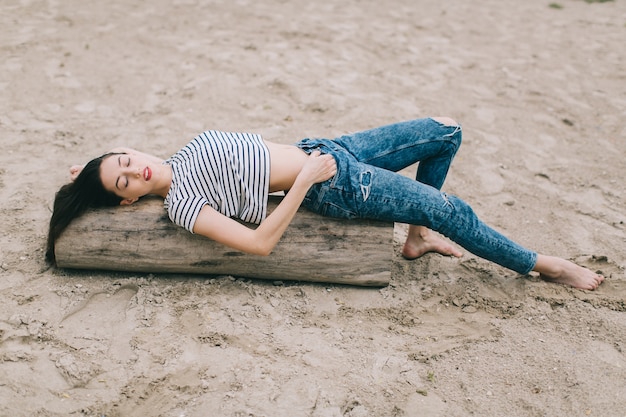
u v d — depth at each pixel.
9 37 6.71
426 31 7.99
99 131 4.95
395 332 3.10
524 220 4.12
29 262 3.41
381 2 9.26
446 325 3.16
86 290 3.22
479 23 8.49
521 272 3.43
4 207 3.87
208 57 6.51
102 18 7.59
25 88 5.58
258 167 3.10
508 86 6.30
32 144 4.68
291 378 2.78
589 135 5.36
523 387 2.79
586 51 7.46
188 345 2.94
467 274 3.55
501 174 4.69
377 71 6.50
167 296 3.24
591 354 2.97
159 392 2.69
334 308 3.24
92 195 3.16
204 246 3.24
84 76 5.92
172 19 7.74
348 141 3.39
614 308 3.26
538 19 8.83
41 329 2.97
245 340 2.98
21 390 2.65
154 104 5.45
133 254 3.24
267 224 2.99
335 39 7.39
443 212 3.21
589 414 2.65
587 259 3.68
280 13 8.30
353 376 2.81
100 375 2.75
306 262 3.27
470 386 2.79
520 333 3.11
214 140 3.13
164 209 3.22
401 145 3.40
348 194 3.13
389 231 3.26
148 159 3.25
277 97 5.70
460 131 3.47
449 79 6.42
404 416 2.62
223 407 2.62
